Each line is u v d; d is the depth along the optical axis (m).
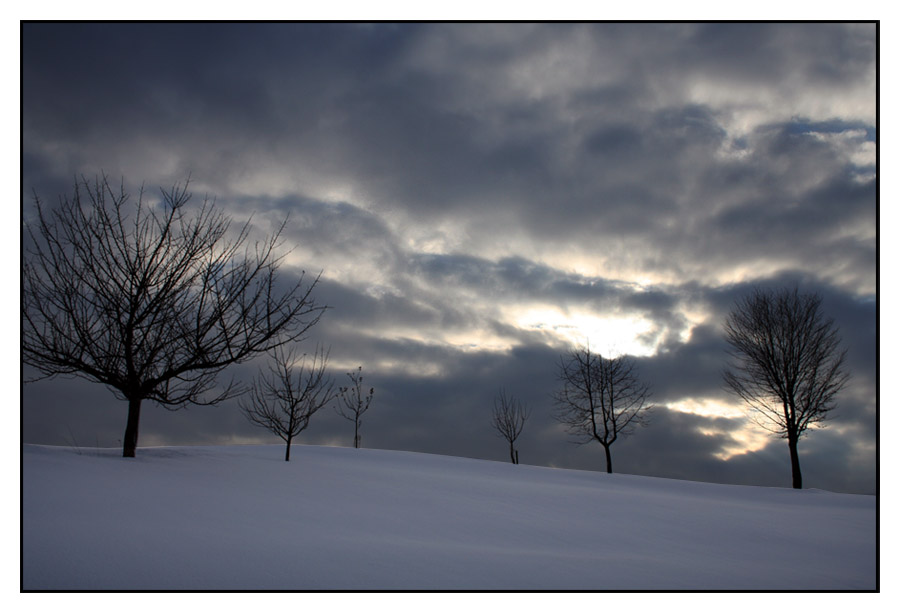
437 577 7.68
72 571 6.78
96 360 16.09
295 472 17.12
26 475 11.62
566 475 27.95
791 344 33.84
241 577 7.07
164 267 17.08
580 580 8.07
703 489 26.36
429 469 24.06
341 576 7.41
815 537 13.42
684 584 8.29
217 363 17.25
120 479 12.47
